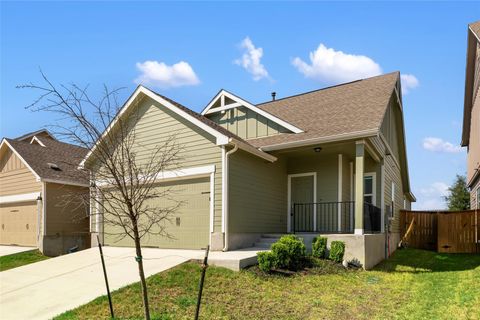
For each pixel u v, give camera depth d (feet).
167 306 21.01
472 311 21.49
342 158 43.16
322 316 21.08
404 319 20.70
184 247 37.37
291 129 41.78
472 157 64.03
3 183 59.06
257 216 39.40
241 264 28.35
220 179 35.32
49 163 56.18
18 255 47.62
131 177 18.75
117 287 24.29
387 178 48.73
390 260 41.50
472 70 61.98
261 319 20.10
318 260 33.63
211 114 49.29
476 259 42.16
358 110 42.09
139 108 41.50
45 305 22.29
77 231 55.16
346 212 43.50
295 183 45.80
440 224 52.11
